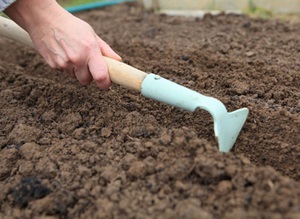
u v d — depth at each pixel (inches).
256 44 36.9
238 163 20.5
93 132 25.1
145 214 18.9
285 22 42.9
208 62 33.1
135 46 38.0
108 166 22.1
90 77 24.5
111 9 53.5
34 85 30.6
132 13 51.1
